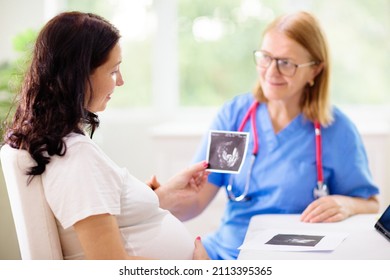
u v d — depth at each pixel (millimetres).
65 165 1493
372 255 1631
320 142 2352
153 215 1795
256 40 4109
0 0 3805
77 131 1576
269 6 4070
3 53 3828
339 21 4055
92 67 1591
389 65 4074
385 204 3717
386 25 4039
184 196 2273
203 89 4211
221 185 2502
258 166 2371
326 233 1868
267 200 2336
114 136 4141
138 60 4180
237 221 2371
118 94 4191
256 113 2471
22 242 1660
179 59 4191
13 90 1778
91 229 1481
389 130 3814
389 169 3896
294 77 2299
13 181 1553
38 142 1491
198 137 3584
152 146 4148
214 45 4160
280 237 1821
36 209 1533
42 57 1573
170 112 4219
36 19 3836
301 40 2301
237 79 4172
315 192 2301
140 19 4141
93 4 4129
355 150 2379
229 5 4105
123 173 1690
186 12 4141
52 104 1547
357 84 4102
